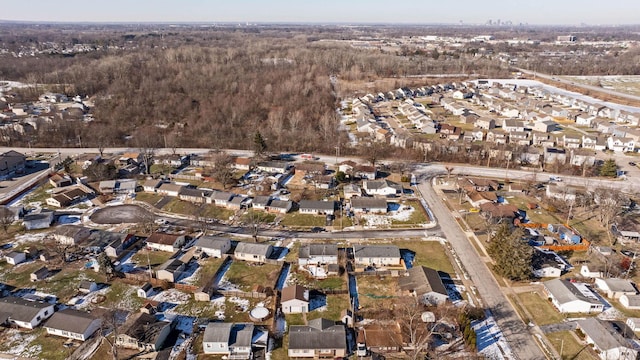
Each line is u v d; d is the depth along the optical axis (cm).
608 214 8006
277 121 14088
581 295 5962
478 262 7144
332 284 6531
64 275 6700
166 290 6353
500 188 10069
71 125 14025
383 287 6450
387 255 6994
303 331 5241
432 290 5956
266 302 6100
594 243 7569
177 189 9719
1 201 9169
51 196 9400
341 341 5131
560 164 11244
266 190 9819
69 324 5394
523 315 5834
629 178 10619
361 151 12438
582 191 9612
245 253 7144
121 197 9669
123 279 6606
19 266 6956
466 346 5203
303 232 8112
